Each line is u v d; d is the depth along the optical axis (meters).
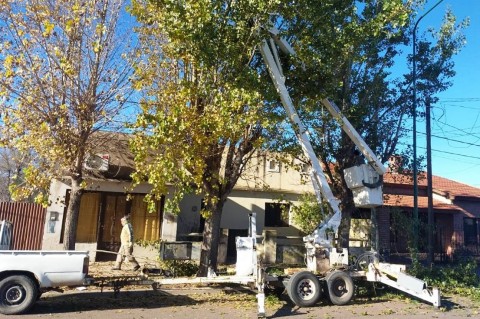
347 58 12.41
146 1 10.23
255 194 19.73
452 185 27.38
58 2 10.68
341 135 14.31
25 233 15.55
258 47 10.34
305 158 12.81
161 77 11.12
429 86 15.52
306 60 10.93
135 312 8.90
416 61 15.40
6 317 8.16
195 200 18.33
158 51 11.27
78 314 8.52
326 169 14.60
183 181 9.89
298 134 11.00
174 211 9.92
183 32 9.06
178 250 13.33
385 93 14.66
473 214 24.98
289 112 10.66
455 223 24.34
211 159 11.47
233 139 10.95
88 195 16.53
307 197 18.06
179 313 8.95
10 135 10.29
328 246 11.00
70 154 10.72
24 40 10.32
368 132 14.58
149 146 9.70
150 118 9.29
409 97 15.38
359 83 14.29
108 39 11.13
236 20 9.29
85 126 10.77
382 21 11.05
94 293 10.67
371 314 9.49
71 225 11.41
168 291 11.23
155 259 15.66
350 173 12.06
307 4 10.06
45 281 8.53
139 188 16.66
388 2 11.01
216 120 9.41
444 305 10.77
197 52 9.36
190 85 9.91
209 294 11.07
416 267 14.45
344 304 10.40
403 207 22.06
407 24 14.18
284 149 13.09
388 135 15.17
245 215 19.50
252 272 9.67
